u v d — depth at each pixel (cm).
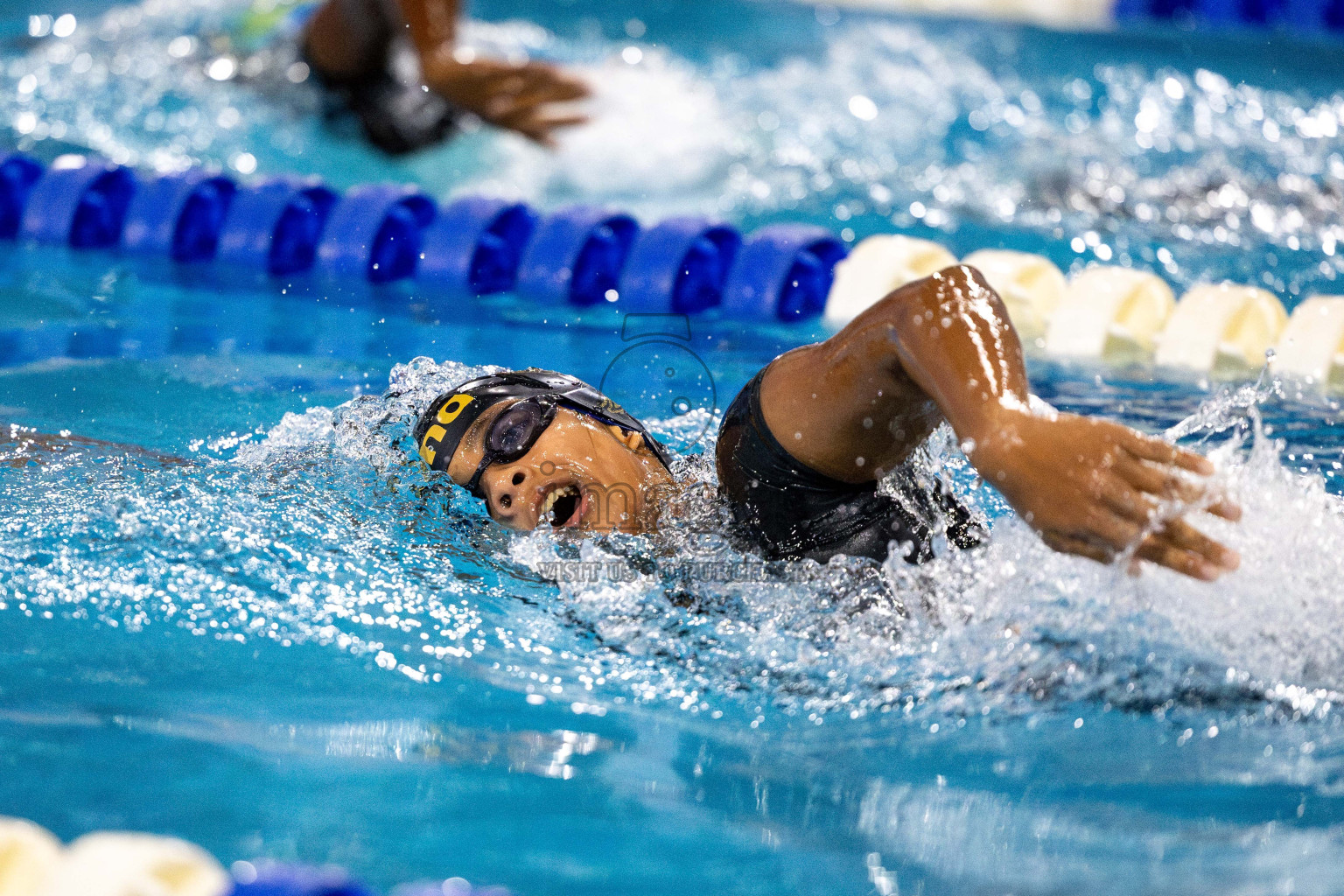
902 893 398
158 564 602
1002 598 545
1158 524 421
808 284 1103
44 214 1225
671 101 1731
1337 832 426
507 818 436
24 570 591
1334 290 1102
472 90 1562
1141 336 982
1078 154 1566
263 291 1096
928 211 1352
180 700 505
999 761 478
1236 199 1386
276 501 663
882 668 532
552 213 1175
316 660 543
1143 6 2469
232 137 1538
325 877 361
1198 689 512
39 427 746
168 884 338
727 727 505
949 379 466
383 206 1184
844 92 1870
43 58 1764
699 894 397
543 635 569
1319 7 2356
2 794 433
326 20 1619
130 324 982
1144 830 430
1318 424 811
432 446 629
